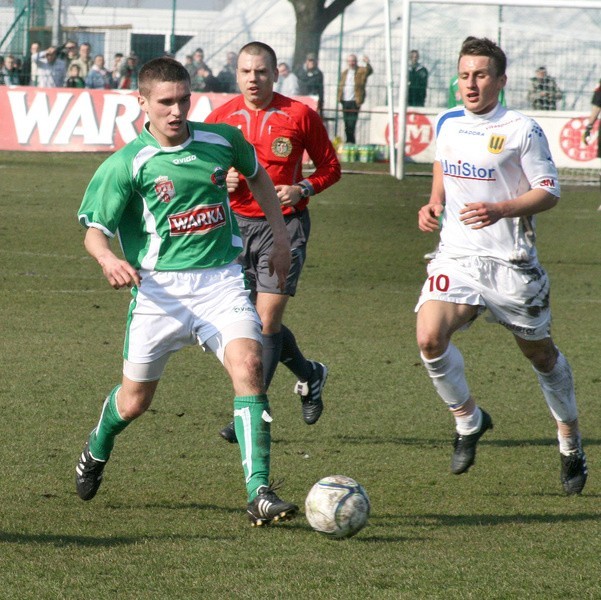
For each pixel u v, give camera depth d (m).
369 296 39.31
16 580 13.34
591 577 13.73
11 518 16.25
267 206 17.70
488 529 16.08
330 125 97.81
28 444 20.66
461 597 12.91
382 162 93.81
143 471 19.27
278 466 19.92
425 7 100.50
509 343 32.41
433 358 18.66
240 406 15.88
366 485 18.83
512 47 98.94
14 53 101.06
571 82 98.50
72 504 17.16
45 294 37.47
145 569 13.84
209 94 82.94
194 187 16.30
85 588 13.09
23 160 79.56
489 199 19.08
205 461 20.03
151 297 16.56
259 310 22.53
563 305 38.59
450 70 99.06
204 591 13.02
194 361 28.67
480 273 18.89
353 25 101.81
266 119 23.22
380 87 97.50
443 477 19.53
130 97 82.38
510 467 20.41
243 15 102.94
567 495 18.58
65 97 82.94
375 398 25.41
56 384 25.47
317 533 15.67
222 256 16.83
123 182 16.08
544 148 18.75
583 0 75.19
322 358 29.36
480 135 18.89
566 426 18.77
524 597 12.97
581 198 74.56
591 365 29.33
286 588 13.16
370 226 57.53
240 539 15.31
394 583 13.40
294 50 100.94
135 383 16.73
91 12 103.88
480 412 19.23
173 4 98.69
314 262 46.62
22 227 52.28
